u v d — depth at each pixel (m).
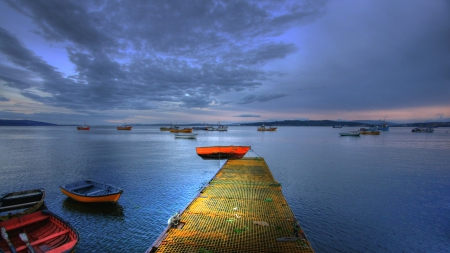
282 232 11.50
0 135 138.00
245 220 12.88
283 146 80.50
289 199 24.59
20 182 30.86
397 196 25.73
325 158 52.34
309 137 136.38
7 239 13.88
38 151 61.53
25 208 19.62
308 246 10.21
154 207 22.56
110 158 50.78
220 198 16.75
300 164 44.56
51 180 31.88
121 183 30.61
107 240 16.78
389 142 100.12
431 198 25.16
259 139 117.44
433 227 18.72
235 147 37.28
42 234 15.65
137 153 59.72
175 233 11.30
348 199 24.72
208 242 10.51
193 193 26.69
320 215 20.78
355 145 84.62
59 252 12.77
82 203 23.09
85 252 15.34
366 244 16.36
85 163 44.47
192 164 44.59
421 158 52.94
